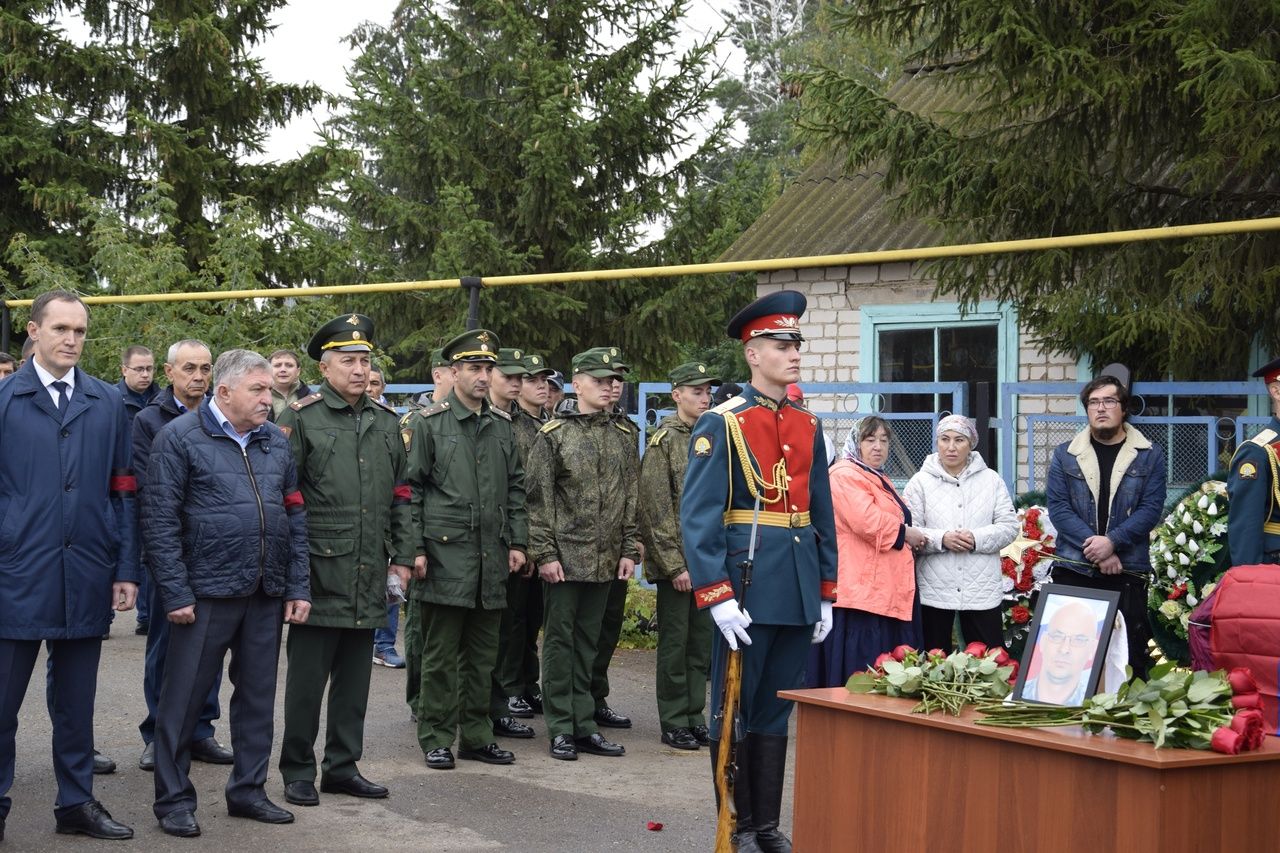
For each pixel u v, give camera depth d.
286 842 5.62
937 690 4.29
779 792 5.43
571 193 16.36
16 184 20.33
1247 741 3.67
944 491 7.47
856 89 9.74
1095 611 4.23
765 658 5.38
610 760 7.25
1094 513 7.35
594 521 7.42
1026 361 11.28
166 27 20.05
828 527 5.56
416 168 16.77
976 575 7.36
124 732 7.62
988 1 8.70
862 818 4.33
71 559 5.54
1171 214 9.30
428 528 6.95
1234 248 8.70
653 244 16.92
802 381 12.44
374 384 9.62
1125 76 8.70
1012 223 9.48
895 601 7.11
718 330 17.02
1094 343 9.80
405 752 7.33
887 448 7.36
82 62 20.08
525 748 7.53
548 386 9.15
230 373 5.84
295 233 18.09
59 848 5.46
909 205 9.70
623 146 16.91
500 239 16.92
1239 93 7.81
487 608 7.04
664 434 7.75
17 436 5.48
